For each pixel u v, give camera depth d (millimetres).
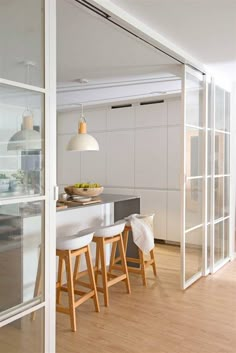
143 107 6039
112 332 2742
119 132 6348
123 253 3615
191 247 3859
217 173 4379
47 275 2027
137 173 6145
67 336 2668
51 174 2031
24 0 1859
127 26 2586
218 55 3543
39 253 1997
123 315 3057
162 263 4711
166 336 2686
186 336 2693
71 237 2922
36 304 1981
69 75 4211
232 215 4855
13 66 1798
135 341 2607
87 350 2473
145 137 6031
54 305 2084
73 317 2762
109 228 3314
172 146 5730
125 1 2324
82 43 3082
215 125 4266
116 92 5230
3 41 1747
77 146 4461
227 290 3689
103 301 3381
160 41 2953
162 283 3916
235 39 3057
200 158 4004
